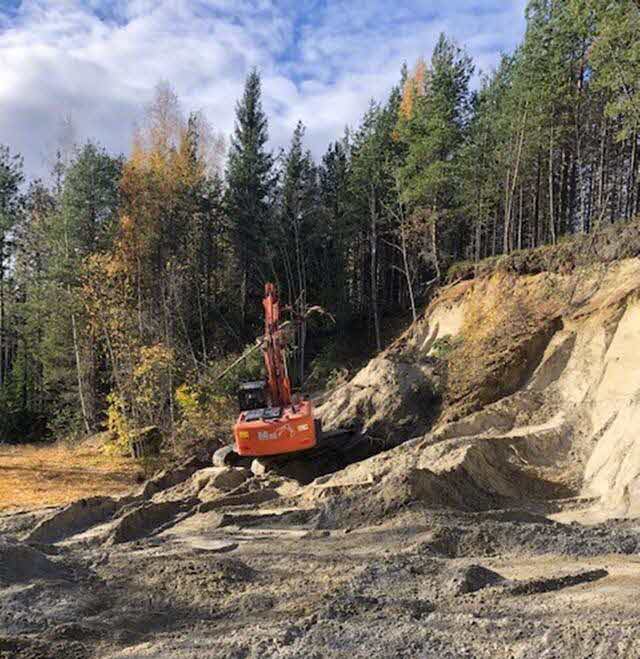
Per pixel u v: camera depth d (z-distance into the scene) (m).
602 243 18.39
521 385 16.84
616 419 12.11
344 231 38.72
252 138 39.03
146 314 28.05
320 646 4.68
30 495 17.47
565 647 4.15
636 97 18.42
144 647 4.91
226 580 6.75
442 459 11.89
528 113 27.75
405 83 40.19
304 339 34.41
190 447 22.23
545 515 10.23
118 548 9.12
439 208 31.81
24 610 5.89
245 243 38.50
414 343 23.05
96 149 36.06
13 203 37.03
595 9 19.00
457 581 6.02
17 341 39.50
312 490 11.77
